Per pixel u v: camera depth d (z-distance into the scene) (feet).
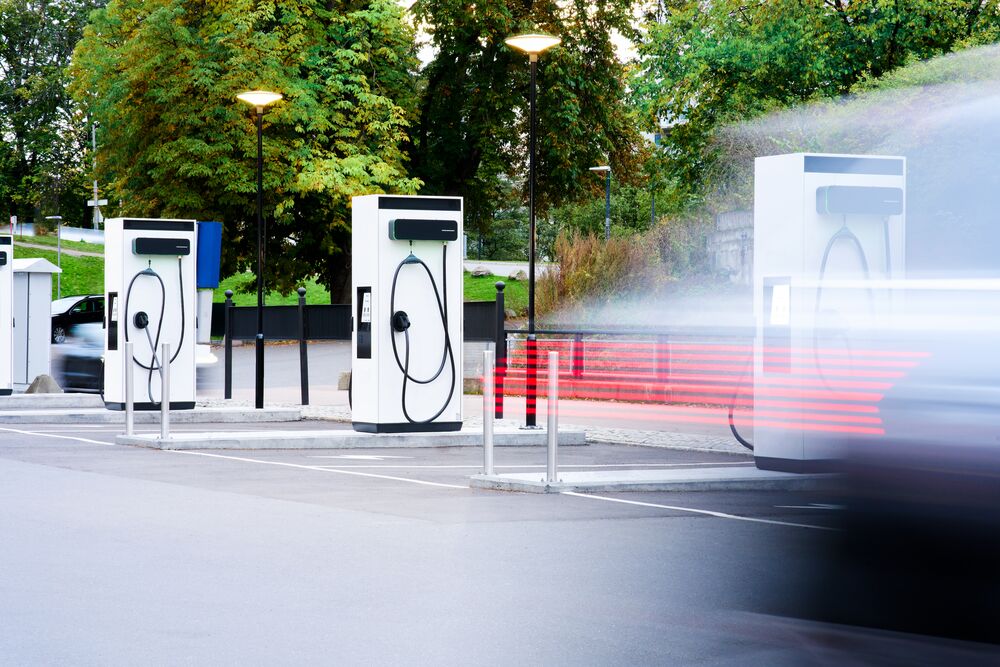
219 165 128.98
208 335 87.56
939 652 15.93
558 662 16.60
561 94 133.18
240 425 58.34
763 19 95.91
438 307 48.83
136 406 59.72
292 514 29.73
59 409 66.08
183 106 128.36
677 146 109.40
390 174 127.13
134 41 126.93
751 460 43.19
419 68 144.36
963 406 15.58
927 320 16.66
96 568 23.07
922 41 89.97
